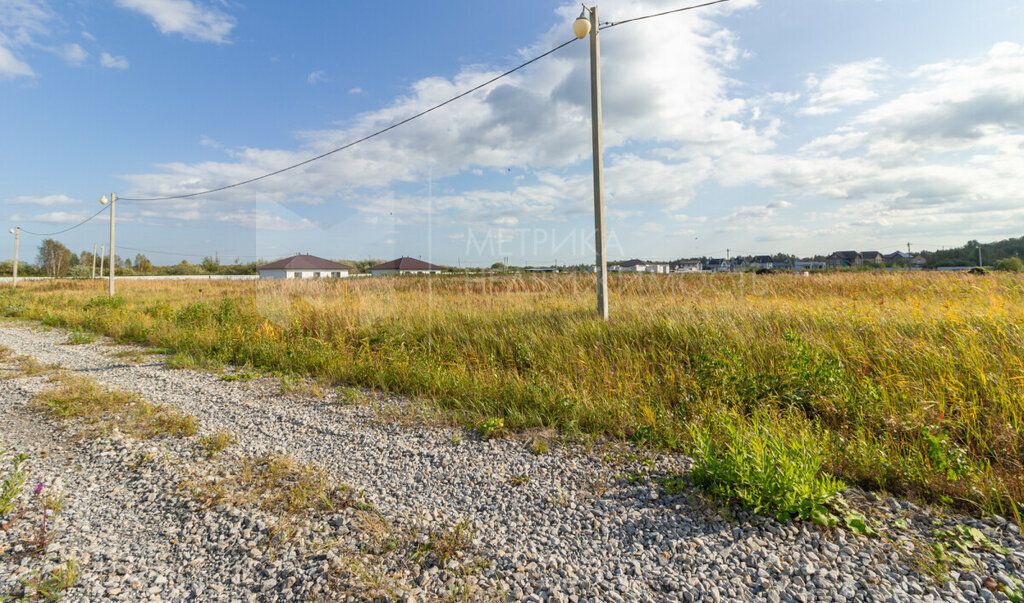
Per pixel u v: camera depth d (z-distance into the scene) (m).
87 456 4.10
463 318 8.39
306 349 7.96
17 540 2.82
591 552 2.50
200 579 2.42
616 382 5.09
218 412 5.35
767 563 2.31
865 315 5.90
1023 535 2.41
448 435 4.38
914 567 2.23
